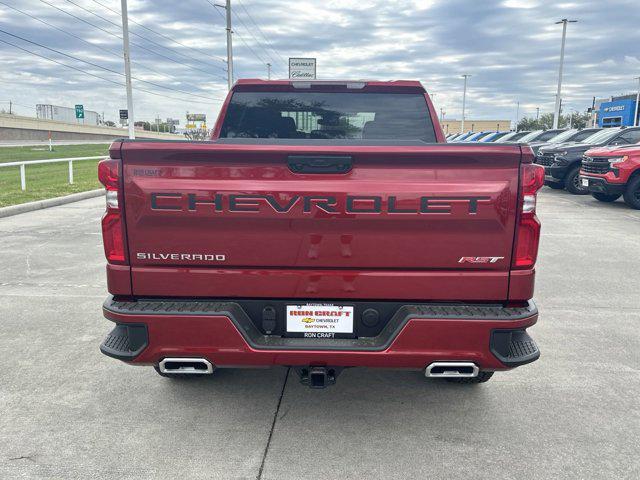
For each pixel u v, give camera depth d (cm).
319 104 428
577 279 682
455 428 332
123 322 284
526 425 337
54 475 283
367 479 281
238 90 428
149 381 396
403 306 288
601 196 1459
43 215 1205
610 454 305
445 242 278
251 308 292
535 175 272
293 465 292
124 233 282
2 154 3647
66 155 3597
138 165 277
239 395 375
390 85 422
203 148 271
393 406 361
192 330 282
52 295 604
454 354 281
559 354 448
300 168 274
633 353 451
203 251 282
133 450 306
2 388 383
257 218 277
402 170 274
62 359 434
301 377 303
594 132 1828
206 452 305
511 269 281
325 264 282
